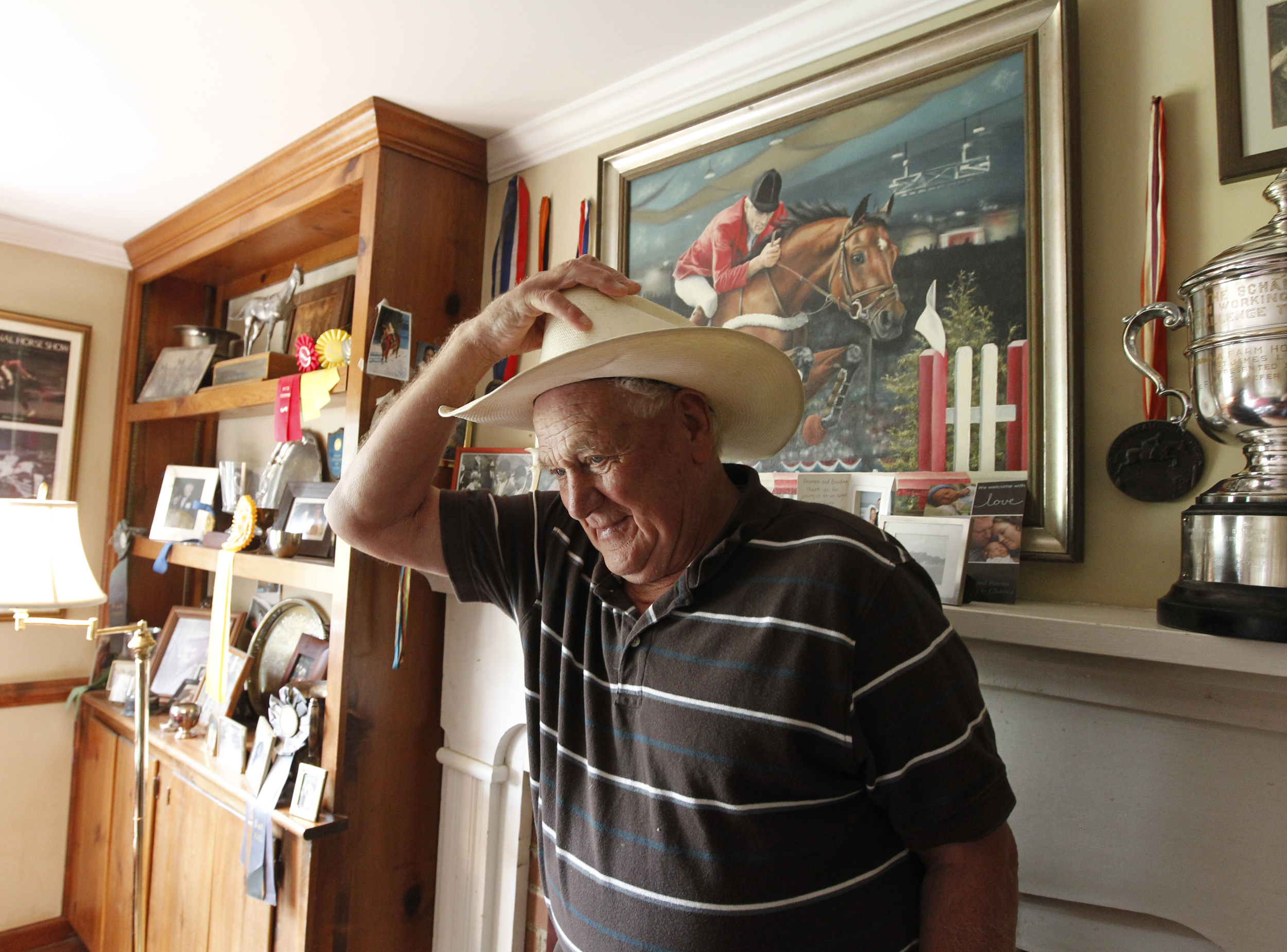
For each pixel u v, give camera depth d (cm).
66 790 254
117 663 239
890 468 117
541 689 93
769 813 71
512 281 174
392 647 170
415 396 98
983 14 110
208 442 270
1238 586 74
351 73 154
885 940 73
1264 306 73
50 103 170
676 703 76
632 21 135
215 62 152
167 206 231
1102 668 93
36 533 163
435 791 177
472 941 164
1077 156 101
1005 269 107
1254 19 92
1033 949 102
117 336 270
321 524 184
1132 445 97
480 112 169
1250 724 85
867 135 123
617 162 158
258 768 168
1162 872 92
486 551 102
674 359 78
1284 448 75
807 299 128
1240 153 91
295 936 154
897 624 70
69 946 246
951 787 68
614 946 76
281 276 245
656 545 82
